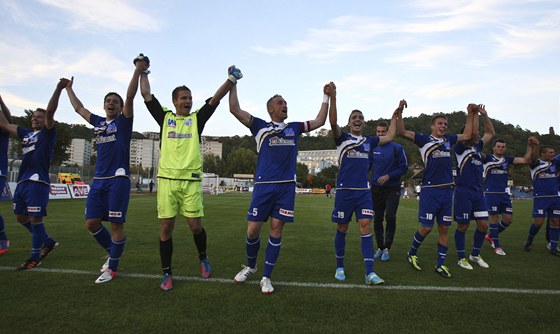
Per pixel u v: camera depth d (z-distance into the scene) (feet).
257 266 14.93
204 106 12.85
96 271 13.47
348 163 13.99
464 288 12.16
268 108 13.04
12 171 63.10
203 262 13.03
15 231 23.52
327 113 13.46
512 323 9.08
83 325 8.48
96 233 13.92
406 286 12.35
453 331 8.54
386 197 18.20
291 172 12.37
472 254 16.88
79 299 10.28
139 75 12.60
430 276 13.97
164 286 11.30
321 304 10.24
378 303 10.43
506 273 14.66
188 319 8.93
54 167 93.76
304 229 27.94
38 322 8.62
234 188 205.57
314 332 8.29
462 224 16.08
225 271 13.96
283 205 12.01
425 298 10.98
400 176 18.12
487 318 9.39
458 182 16.28
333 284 12.39
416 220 37.40
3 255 16.15
